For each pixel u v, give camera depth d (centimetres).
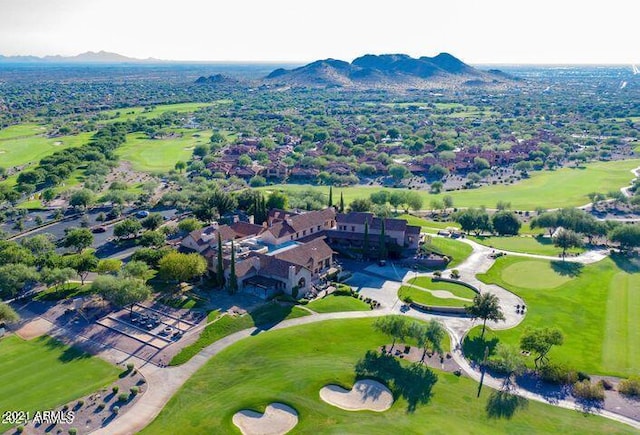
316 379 8906
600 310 12006
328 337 10438
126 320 11225
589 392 8712
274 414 8075
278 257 13138
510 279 13888
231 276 12325
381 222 15188
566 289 13188
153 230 17275
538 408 8412
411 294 12862
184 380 9119
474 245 16750
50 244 15750
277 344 10069
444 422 7894
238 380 9044
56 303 12088
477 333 10950
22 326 11056
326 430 7644
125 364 9631
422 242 16200
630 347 10375
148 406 8406
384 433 7562
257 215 17462
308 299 12388
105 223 19312
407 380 9044
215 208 18850
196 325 10931
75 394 8675
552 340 9638
